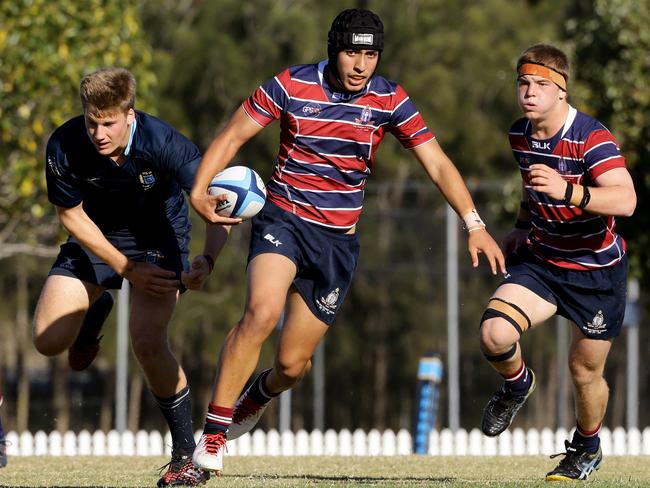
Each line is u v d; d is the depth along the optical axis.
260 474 25.09
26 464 28.47
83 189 20.64
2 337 116.88
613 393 117.62
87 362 24.67
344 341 114.56
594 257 20.73
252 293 18.78
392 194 112.25
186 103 107.12
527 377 21.19
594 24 61.78
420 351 114.56
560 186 19.05
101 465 28.09
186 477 19.64
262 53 107.00
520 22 115.06
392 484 20.50
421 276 114.81
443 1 114.69
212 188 19.56
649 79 59.69
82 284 21.86
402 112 19.53
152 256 21.89
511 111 114.50
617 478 23.08
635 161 59.66
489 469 26.69
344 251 19.97
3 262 108.00
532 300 20.81
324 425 116.00
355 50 18.59
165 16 109.06
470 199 19.86
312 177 19.50
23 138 53.19
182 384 21.30
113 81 19.19
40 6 51.44
